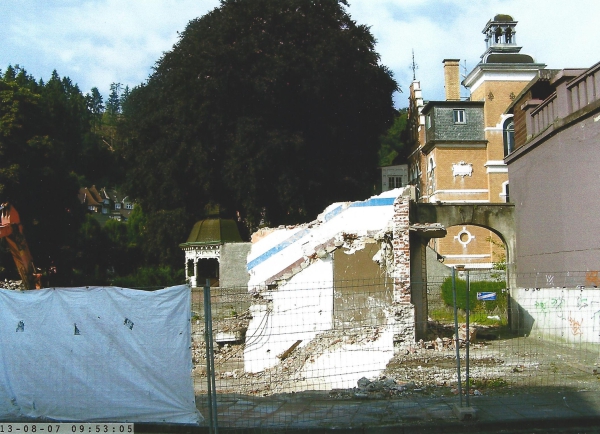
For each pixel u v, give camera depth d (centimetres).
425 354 1469
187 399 835
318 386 1300
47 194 3266
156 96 3588
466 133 3956
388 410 925
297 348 1524
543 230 1922
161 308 848
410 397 1024
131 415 840
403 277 1561
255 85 3069
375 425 837
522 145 2083
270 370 1456
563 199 1759
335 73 3253
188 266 3134
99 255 4188
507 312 2042
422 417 878
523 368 1272
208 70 3119
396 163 5212
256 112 3225
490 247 3753
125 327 851
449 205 2197
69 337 860
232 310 2061
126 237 5372
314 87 3158
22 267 3120
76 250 3750
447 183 3900
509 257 2206
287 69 3109
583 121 1636
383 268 1578
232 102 3209
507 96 3944
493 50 4097
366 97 3469
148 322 848
